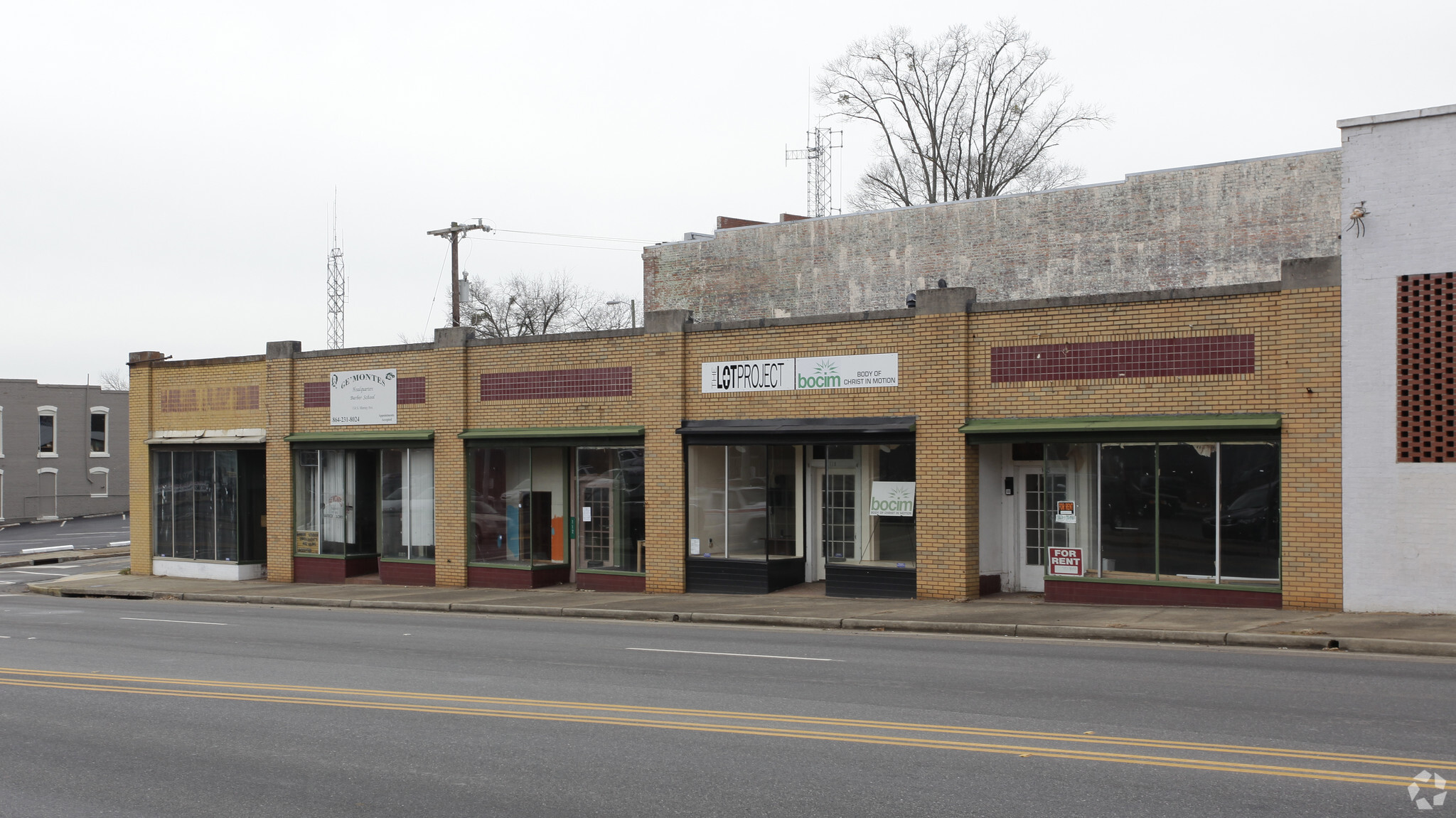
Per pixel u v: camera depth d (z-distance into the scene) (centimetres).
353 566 3166
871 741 995
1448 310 1741
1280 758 895
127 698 1335
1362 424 1797
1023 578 2255
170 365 3547
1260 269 2597
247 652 1742
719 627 2036
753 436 2412
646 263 3569
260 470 3412
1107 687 1236
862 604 2189
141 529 3594
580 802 831
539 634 1925
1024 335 2117
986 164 4197
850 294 3184
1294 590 1847
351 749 1030
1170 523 1973
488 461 2880
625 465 2653
